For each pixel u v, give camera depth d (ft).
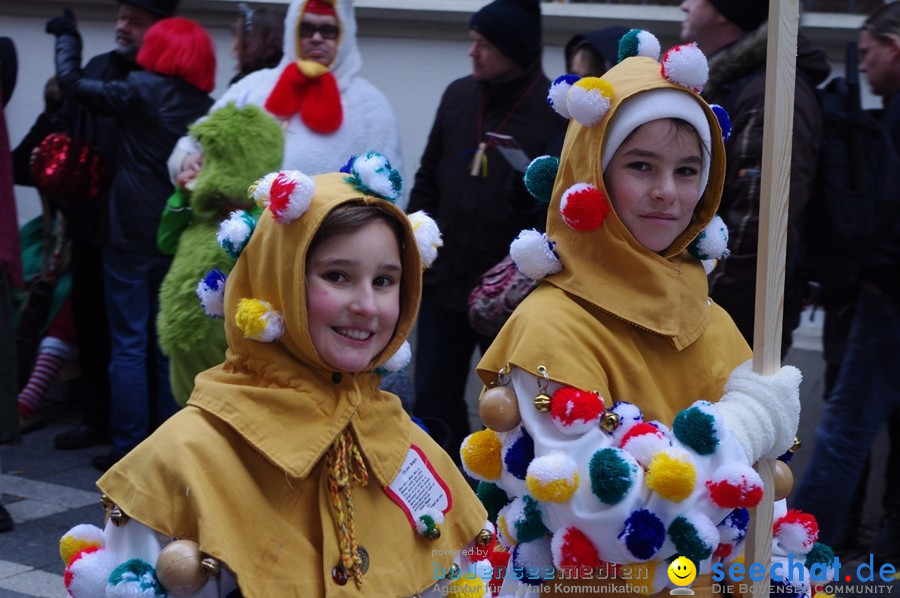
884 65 14.21
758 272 8.20
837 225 13.00
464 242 14.92
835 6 19.30
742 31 12.60
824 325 15.15
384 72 21.81
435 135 15.75
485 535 8.11
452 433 15.51
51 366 21.18
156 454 7.13
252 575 7.02
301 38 15.07
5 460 19.35
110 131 18.97
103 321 19.85
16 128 25.53
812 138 12.38
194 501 6.95
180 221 13.41
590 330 8.40
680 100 8.56
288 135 14.85
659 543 7.64
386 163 7.61
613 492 7.67
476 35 14.80
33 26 25.05
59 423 21.72
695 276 8.97
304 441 7.31
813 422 18.62
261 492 7.28
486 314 12.74
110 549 7.17
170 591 6.91
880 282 13.33
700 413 7.87
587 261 8.61
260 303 7.35
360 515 7.53
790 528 8.76
